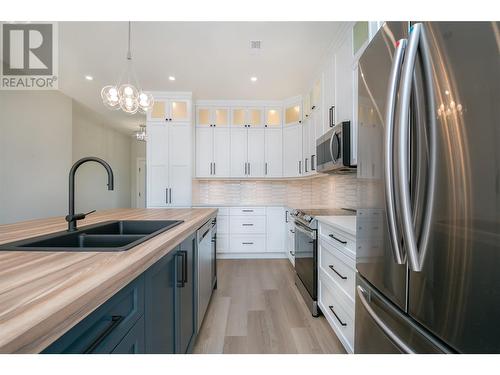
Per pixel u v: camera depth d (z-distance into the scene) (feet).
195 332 5.43
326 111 8.62
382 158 3.31
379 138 3.40
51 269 2.10
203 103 13.58
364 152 3.92
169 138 12.57
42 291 1.66
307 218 7.47
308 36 7.61
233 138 13.62
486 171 1.89
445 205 2.23
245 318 6.86
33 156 11.17
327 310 6.31
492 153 1.84
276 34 7.54
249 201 14.74
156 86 11.72
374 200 3.57
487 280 1.90
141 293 2.64
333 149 6.91
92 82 11.19
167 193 12.53
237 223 13.25
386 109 2.66
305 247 7.89
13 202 10.33
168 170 12.56
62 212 12.62
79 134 16.12
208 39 7.85
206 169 13.56
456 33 2.10
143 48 8.44
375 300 3.57
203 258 6.29
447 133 2.19
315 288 7.00
